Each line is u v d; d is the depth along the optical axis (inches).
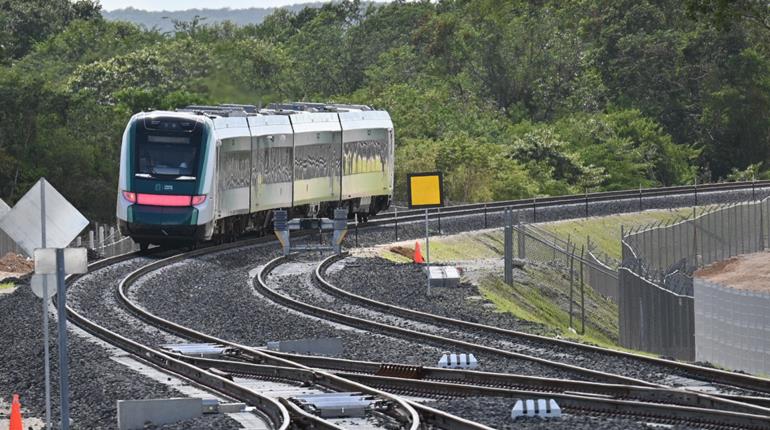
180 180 4461.1
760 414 1920.5
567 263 5354.3
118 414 1914.4
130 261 4276.6
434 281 4077.3
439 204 3890.3
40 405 2128.4
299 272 4288.9
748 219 6914.4
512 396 2113.7
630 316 4099.4
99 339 2827.3
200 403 1947.6
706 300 3472.0
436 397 2174.0
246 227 4997.5
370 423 1897.1
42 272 1648.6
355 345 2822.3
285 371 2343.8
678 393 2049.7
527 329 3417.8
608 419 1940.2
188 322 3184.1
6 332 2992.1
